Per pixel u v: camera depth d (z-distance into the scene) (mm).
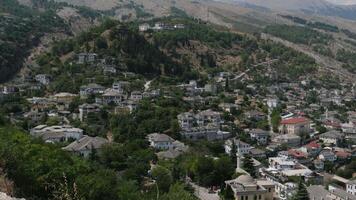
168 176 93250
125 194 53125
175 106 173750
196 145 139125
